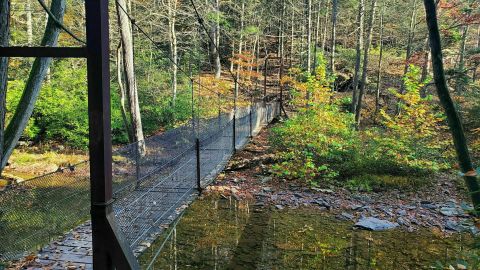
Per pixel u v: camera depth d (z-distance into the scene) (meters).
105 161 1.91
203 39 18.83
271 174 9.10
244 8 20.89
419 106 9.38
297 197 7.87
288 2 21.77
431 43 2.95
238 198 7.67
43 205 3.34
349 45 22.19
